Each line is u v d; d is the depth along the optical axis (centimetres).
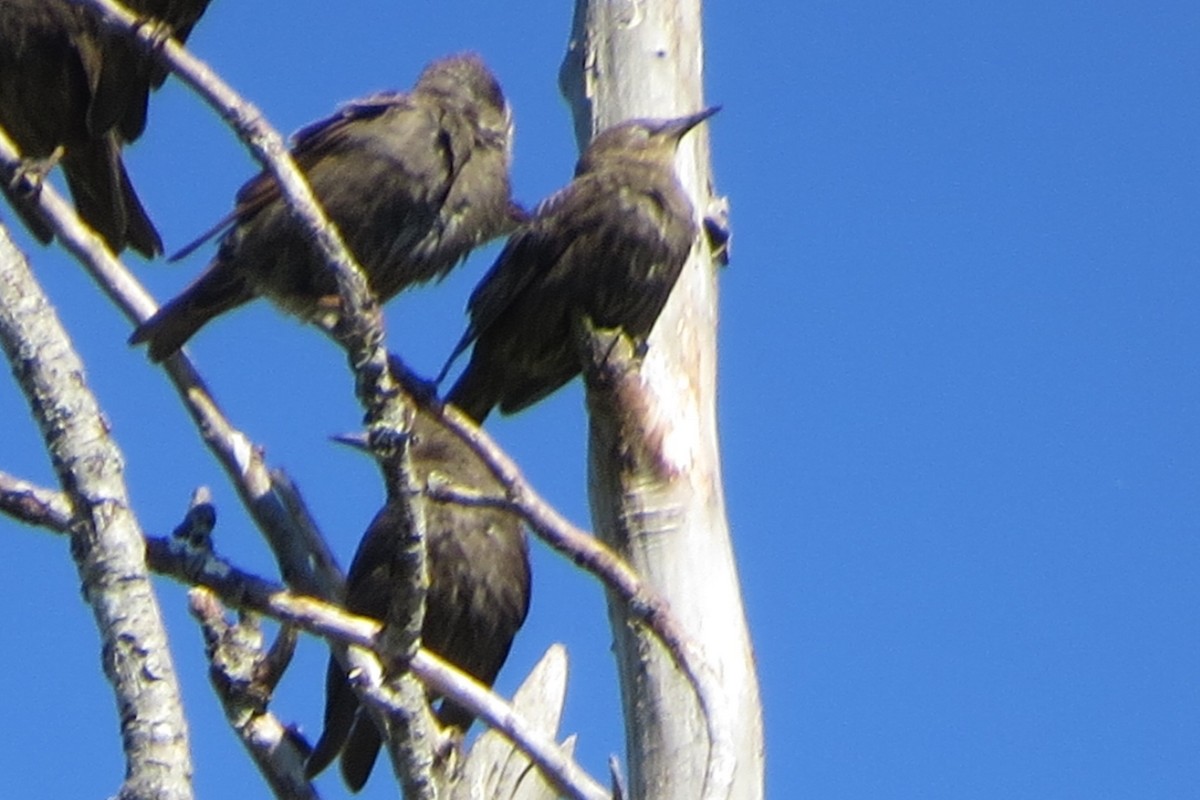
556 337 1259
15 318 739
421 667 896
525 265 1259
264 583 891
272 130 849
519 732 902
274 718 999
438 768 1066
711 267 1298
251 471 1089
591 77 1345
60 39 1220
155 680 702
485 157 1216
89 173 1238
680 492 1172
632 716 1121
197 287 1119
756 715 1120
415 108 1195
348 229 1166
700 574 1153
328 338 1159
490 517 1255
